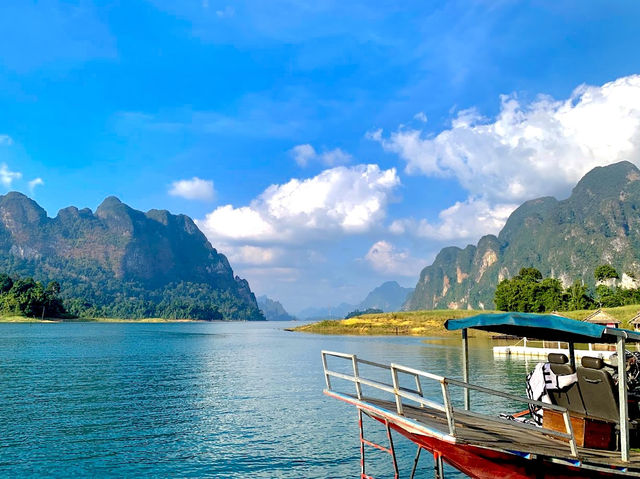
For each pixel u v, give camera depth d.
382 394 29.77
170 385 34.72
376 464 16.05
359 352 65.56
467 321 10.29
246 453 17.23
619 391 8.64
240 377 39.41
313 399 28.44
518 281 119.50
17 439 19.14
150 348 75.94
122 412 24.58
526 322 9.34
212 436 19.62
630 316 75.06
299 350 72.19
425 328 125.31
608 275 125.25
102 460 16.50
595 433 9.45
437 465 11.75
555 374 10.39
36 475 15.03
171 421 22.41
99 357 58.53
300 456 16.91
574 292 112.38
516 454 8.51
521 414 12.64
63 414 24.08
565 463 8.34
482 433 9.01
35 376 39.50
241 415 23.72
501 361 51.25
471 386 8.37
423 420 9.30
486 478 9.23
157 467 15.76
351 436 19.58
